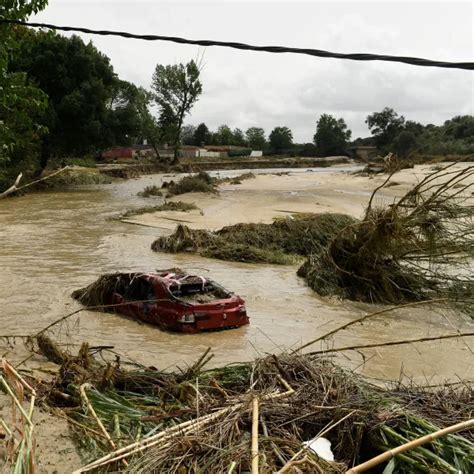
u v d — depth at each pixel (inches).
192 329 446.6
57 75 1947.6
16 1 449.7
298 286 641.6
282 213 1214.9
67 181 2253.9
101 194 1840.6
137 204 1494.8
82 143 2041.1
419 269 578.2
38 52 1915.6
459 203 564.1
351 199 1437.0
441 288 568.4
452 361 402.0
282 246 848.3
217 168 3927.2
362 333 472.4
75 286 605.0
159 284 466.9
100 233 994.7
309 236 853.2
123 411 243.9
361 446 220.5
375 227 570.6
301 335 458.9
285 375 272.8
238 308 470.0
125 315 492.7
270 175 2778.1
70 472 195.0
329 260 619.8
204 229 940.6
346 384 260.4
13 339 416.8
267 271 725.3
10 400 233.6
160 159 3818.9
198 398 245.0
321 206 1314.0
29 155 1818.4
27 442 167.6
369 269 588.1
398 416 226.7
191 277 479.8
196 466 187.0
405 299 576.7
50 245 871.7
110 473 188.4
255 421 207.6
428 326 500.4
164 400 271.1
